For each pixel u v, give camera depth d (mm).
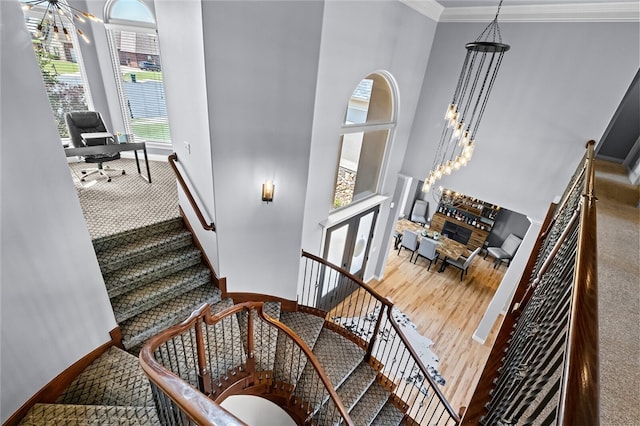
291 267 4324
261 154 3498
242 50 2943
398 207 6828
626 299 1734
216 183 3391
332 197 4934
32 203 2234
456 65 5367
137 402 2578
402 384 4992
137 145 4973
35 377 2432
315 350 4238
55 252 2445
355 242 6266
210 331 3570
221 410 875
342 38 3730
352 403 3795
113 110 5816
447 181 6023
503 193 5434
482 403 1950
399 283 7512
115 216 4176
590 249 1140
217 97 3021
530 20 4500
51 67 5090
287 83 3227
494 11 4730
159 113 6121
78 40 5164
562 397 623
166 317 3498
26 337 2336
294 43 3070
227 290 4137
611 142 5508
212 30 2744
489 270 8516
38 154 2219
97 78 5523
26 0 4449
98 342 2949
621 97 4117
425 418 4512
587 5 4000
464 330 6293
